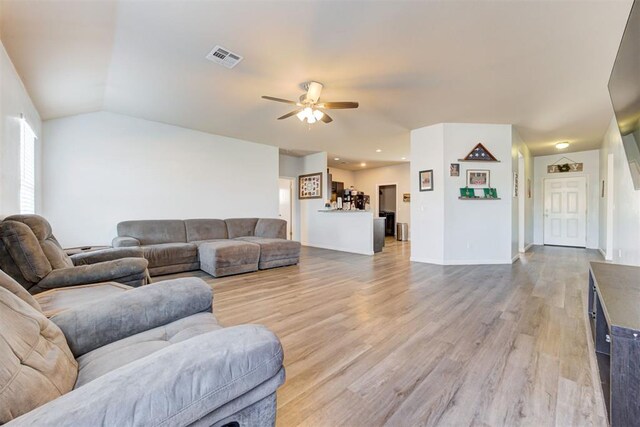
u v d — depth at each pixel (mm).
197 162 5262
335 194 9594
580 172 6953
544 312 2650
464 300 2998
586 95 3520
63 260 2357
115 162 4395
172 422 674
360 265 4879
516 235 5441
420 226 5121
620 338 1058
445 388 1565
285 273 4270
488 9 2016
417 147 5090
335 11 2045
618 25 2168
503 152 4840
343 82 3166
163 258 4031
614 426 1062
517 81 3133
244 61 2734
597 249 6582
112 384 666
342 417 1359
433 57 2654
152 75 3033
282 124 4824
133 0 1915
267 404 893
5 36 2182
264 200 6258
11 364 711
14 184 2625
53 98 3355
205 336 885
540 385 1582
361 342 2090
